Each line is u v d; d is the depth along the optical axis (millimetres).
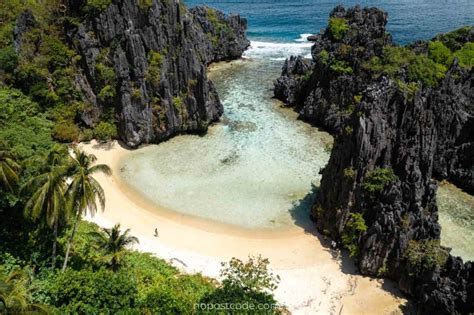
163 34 93750
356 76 97562
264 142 95750
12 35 100312
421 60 97812
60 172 49094
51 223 50562
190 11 142625
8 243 58219
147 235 68062
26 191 54062
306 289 58594
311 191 79500
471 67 101562
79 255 58156
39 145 70875
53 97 93375
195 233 69250
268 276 56000
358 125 63469
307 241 68125
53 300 48375
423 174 65312
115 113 94500
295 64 119688
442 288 51250
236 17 156750
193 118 97750
